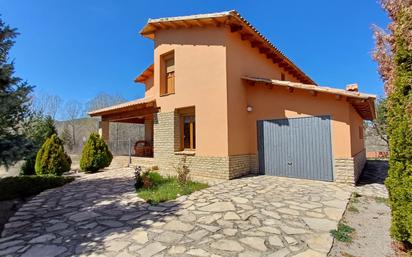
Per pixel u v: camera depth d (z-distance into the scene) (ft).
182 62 37.78
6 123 20.89
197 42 36.19
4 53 20.36
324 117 30.83
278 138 34.42
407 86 12.19
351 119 30.40
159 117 40.68
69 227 17.62
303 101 32.48
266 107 35.58
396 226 12.93
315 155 31.32
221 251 13.24
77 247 14.35
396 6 15.16
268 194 24.06
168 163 38.83
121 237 15.34
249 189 26.14
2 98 18.92
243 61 36.99
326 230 15.80
